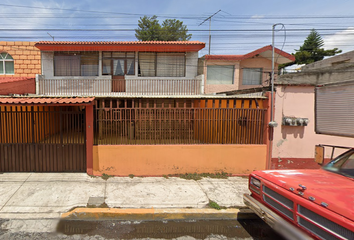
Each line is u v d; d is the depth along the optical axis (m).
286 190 2.79
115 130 5.76
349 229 1.95
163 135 5.89
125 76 10.71
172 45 10.36
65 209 4.02
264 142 6.11
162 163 5.75
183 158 5.81
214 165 5.92
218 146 5.89
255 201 3.35
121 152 5.62
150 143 5.86
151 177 5.67
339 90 3.38
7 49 10.68
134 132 5.83
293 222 2.59
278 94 5.97
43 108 6.89
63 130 5.62
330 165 3.63
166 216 4.03
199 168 5.88
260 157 6.03
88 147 5.53
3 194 4.43
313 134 6.08
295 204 2.56
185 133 5.95
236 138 6.11
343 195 2.40
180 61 11.03
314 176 3.20
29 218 3.72
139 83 10.73
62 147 5.62
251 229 3.79
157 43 10.30
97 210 3.99
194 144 5.88
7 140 5.48
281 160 6.06
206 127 6.05
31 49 10.72
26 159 5.56
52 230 3.47
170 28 23.58
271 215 2.90
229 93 9.52
